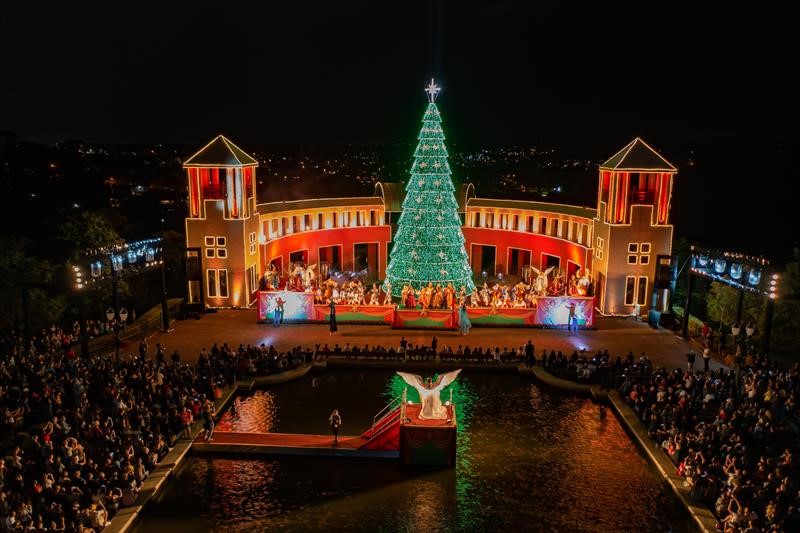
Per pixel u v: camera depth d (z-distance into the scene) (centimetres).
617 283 5947
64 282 4419
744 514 2622
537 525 2841
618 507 2983
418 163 5925
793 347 5172
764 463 2934
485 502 3020
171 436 3444
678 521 2878
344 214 7494
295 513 2930
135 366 4006
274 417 3912
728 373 4241
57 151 11812
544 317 5612
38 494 2559
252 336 5334
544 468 3331
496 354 4731
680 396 3694
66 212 6906
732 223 10019
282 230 6912
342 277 7200
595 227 6212
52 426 3002
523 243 7231
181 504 2994
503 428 3791
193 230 6044
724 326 5909
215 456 3456
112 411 3403
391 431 3462
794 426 3431
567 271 6694
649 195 5812
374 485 3170
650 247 5872
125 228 7550
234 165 5900
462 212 7550
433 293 5681
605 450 3528
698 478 2956
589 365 4416
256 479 3225
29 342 4322
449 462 3334
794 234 9450
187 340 5216
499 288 5950
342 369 4725
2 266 5075
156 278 7562
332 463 3391
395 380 4522
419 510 2952
